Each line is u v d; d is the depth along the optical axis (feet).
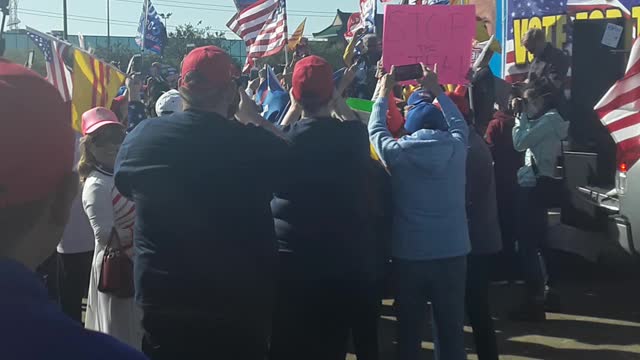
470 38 15.78
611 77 23.98
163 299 9.73
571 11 35.29
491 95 19.27
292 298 12.23
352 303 12.37
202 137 9.77
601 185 22.85
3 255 3.85
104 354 3.65
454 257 13.46
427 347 18.86
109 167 13.69
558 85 23.88
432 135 13.38
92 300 13.94
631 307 21.35
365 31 31.78
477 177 14.84
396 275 13.73
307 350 12.48
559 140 19.56
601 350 18.04
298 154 11.81
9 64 3.98
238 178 9.86
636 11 32.58
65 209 4.10
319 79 12.05
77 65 20.59
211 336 9.82
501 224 20.63
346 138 12.03
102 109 14.05
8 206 3.76
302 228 11.95
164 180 9.67
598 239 21.77
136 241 10.05
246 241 9.90
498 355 16.72
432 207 13.33
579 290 23.17
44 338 3.57
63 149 3.91
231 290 9.75
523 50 34.35
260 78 28.45
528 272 20.16
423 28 15.72
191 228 9.65
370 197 12.36
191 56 10.03
